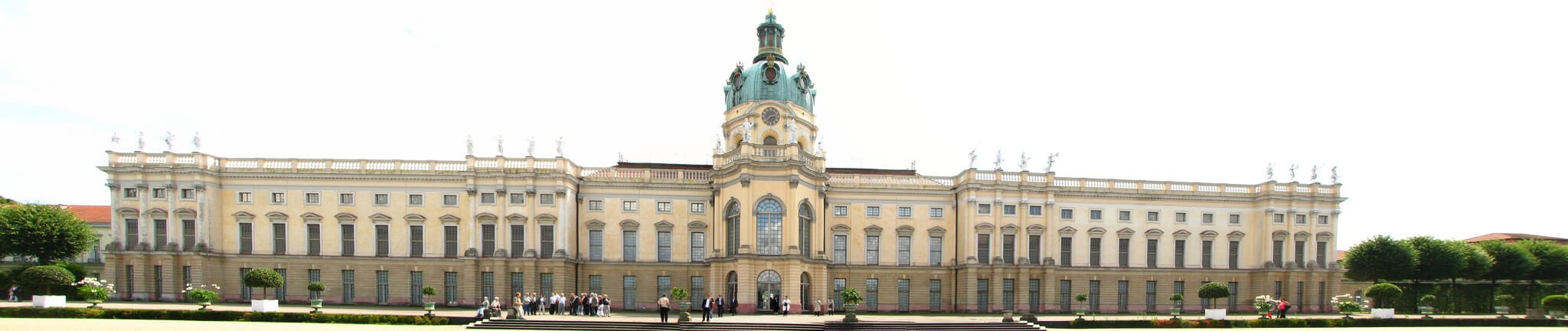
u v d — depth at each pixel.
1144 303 70.81
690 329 47.88
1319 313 69.12
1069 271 69.81
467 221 65.25
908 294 69.31
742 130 72.06
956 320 55.66
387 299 65.38
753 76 73.19
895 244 69.62
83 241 69.00
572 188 66.31
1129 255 71.25
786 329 48.56
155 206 62.94
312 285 53.91
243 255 64.56
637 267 67.00
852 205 69.50
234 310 49.72
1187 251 72.06
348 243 65.62
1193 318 55.31
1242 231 72.81
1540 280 79.44
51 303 50.25
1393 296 59.19
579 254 66.62
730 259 61.50
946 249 70.25
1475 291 77.25
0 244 64.62
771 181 61.34
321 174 65.50
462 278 64.88
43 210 68.00
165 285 62.06
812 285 62.84
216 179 64.88
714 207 64.69
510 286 64.19
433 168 66.06
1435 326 56.34
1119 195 71.50
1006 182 69.44
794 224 60.62
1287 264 71.12
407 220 65.50
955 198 70.88
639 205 67.69
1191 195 72.19
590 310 55.97
